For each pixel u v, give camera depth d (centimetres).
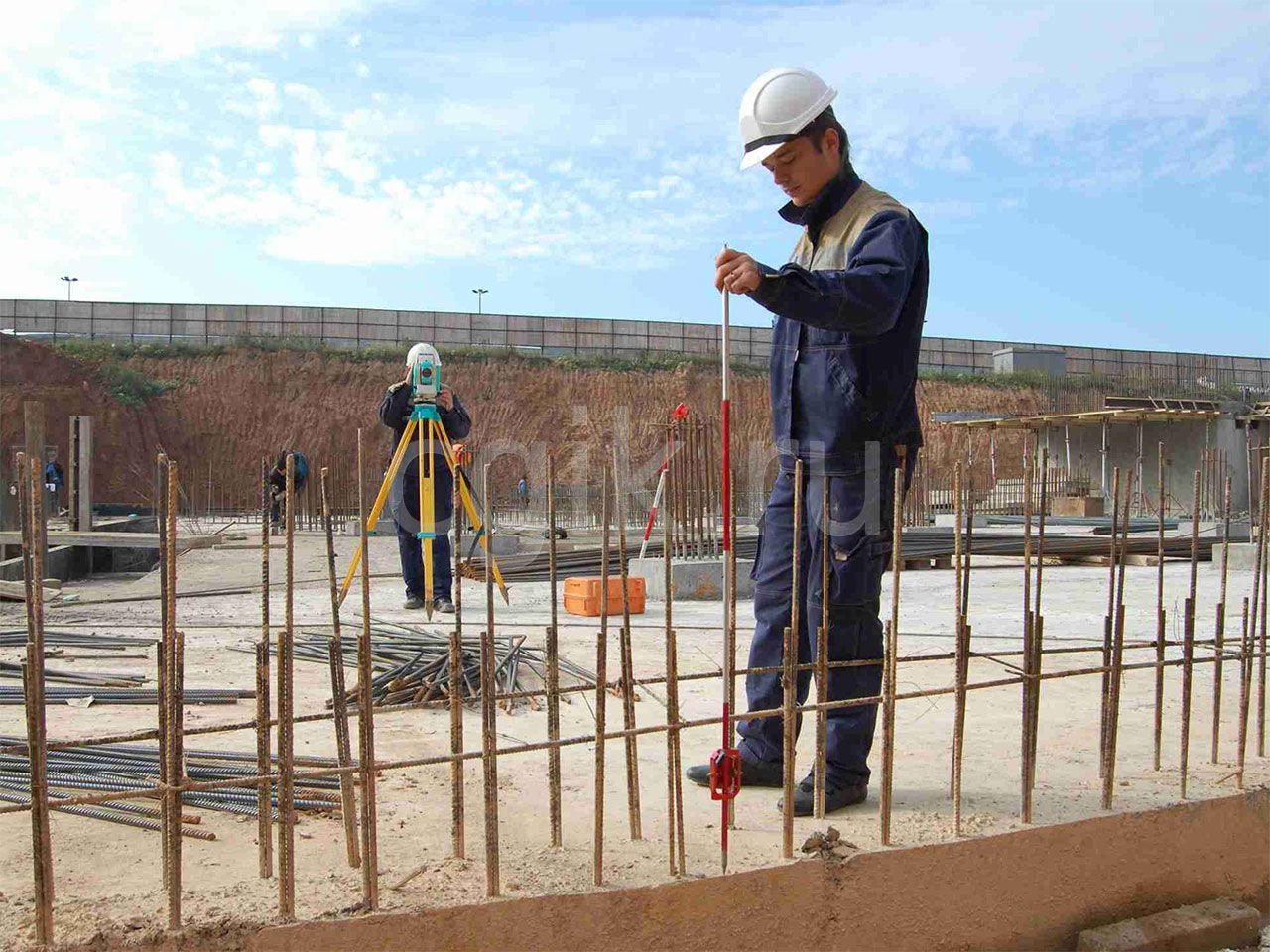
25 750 354
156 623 704
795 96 303
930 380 4759
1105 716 320
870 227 294
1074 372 5175
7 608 805
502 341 4906
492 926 233
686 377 4675
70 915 223
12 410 3631
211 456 4144
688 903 249
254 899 232
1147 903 308
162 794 225
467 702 457
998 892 285
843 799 305
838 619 308
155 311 4594
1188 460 2523
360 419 4316
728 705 263
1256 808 327
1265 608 360
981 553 1481
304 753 374
